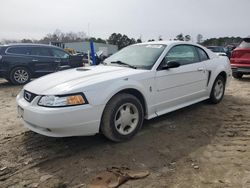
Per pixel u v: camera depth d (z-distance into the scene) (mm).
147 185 3264
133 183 3305
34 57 10836
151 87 4766
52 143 4434
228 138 4602
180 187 3221
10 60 10414
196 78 5781
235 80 10625
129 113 4453
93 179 3404
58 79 4371
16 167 3719
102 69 4867
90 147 4273
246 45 10133
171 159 3889
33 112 3922
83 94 3930
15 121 5617
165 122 5359
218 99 6660
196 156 3965
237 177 3398
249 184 3248
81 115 3900
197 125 5203
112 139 4309
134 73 4559
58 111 3771
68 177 3473
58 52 11461
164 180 3367
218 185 3242
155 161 3832
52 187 3275
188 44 5824
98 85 4074
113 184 3264
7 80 11156
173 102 5301
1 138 4672
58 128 3834
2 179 3441
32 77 10992
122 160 3871
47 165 3770
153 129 4992
